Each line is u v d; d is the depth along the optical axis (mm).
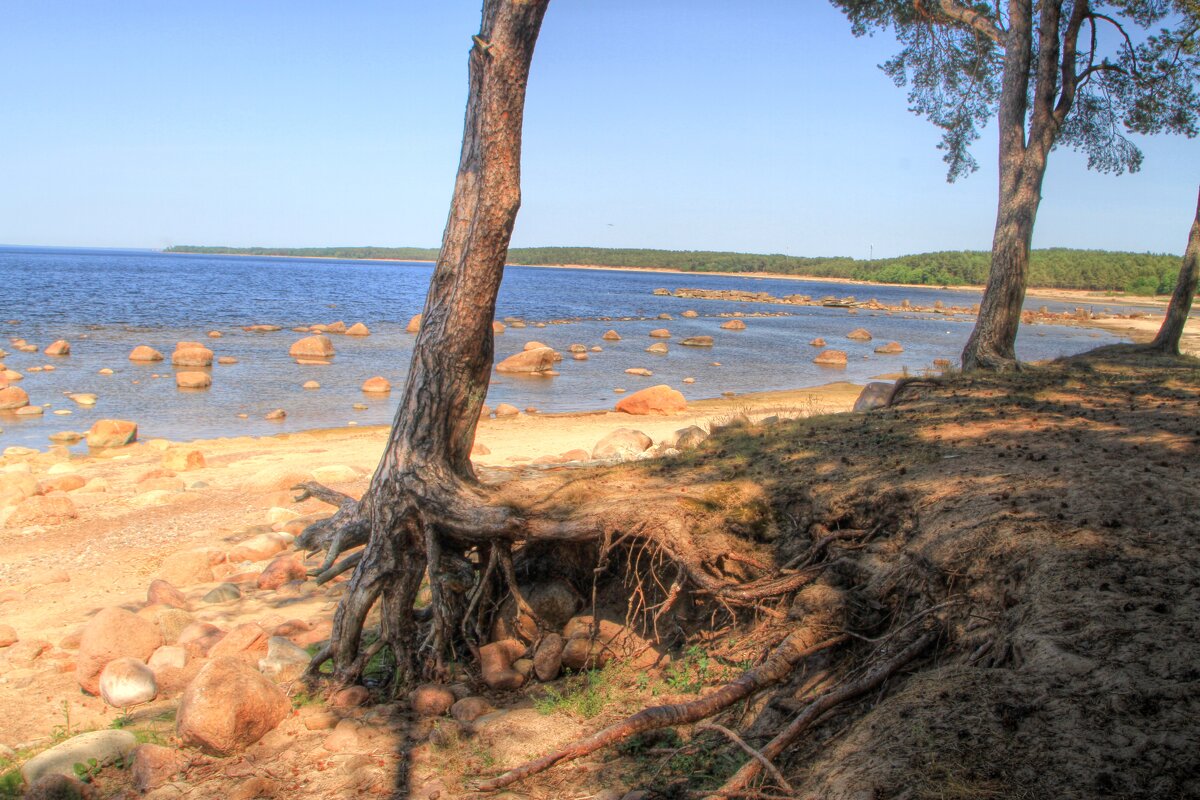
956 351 48656
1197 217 17484
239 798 5496
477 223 7227
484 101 6984
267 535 12461
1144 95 18141
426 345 7555
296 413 25078
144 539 12633
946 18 18078
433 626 7465
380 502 7656
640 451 16484
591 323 59719
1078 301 122312
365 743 6223
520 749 5797
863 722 4203
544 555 8438
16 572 11234
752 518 7664
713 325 62031
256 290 86500
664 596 7566
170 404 25812
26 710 7336
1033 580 5043
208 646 8453
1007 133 15023
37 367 30922
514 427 22516
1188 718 3586
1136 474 6684
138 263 181250
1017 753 3566
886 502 7164
